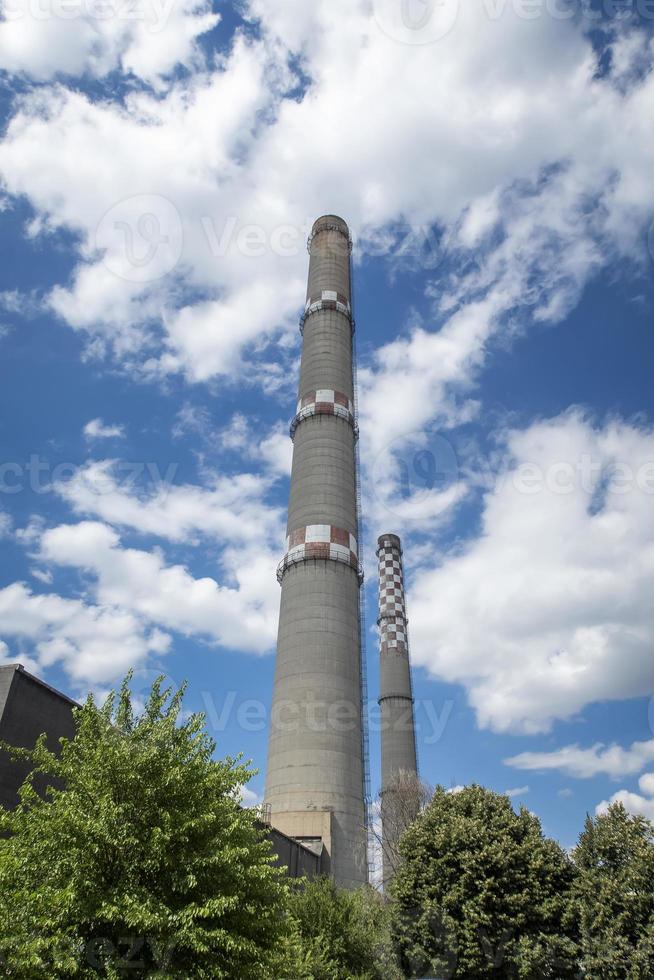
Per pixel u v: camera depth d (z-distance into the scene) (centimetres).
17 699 1978
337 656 5409
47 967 1109
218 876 1329
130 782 1333
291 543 6078
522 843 2666
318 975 2148
